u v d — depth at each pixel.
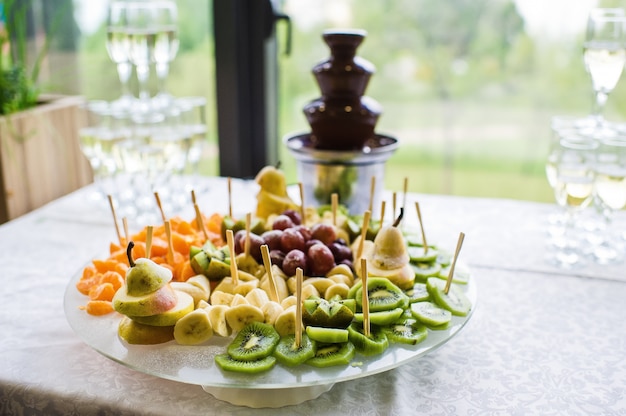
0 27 1.76
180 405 0.77
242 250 0.99
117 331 0.83
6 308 1.01
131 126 1.44
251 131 1.95
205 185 1.62
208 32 1.87
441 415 0.76
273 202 1.18
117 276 0.93
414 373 0.85
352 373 0.74
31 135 1.60
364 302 0.78
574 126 1.31
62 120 1.71
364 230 1.01
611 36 1.17
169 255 0.98
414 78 1.80
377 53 1.80
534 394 0.81
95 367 0.85
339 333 0.77
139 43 1.45
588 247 1.26
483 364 0.88
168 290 0.81
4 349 0.89
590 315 1.01
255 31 1.84
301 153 1.27
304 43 1.87
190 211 1.44
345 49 1.24
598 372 0.86
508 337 0.95
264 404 0.77
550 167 1.28
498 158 1.82
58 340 0.92
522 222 1.41
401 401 0.79
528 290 1.09
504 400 0.79
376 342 0.78
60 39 2.02
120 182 1.62
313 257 0.96
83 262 1.19
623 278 1.14
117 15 1.44
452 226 1.38
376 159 1.27
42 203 1.66
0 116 1.55
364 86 1.27
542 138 1.77
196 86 1.93
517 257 1.22
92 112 1.51
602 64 1.18
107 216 1.43
